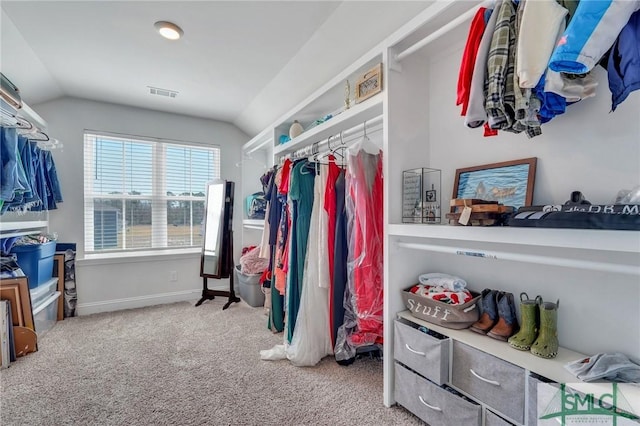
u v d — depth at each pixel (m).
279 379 1.90
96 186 3.37
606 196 1.14
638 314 1.08
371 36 1.92
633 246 0.84
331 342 2.12
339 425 1.48
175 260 3.68
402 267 1.69
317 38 2.14
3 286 2.20
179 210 3.82
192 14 1.90
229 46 2.27
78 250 3.24
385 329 1.66
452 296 1.49
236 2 1.79
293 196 2.24
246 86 2.96
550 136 1.31
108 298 3.32
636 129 1.07
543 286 1.34
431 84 1.81
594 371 1.01
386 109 1.66
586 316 1.21
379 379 1.90
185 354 2.26
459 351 1.34
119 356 2.22
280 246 2.57
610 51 0.90
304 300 2.14
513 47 1.06
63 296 3.03
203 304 3.53
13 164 2.06
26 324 2.27
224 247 3.56
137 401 1.68
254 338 2.55
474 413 1.25
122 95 3.18
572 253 1.26
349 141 2.47
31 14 1.87
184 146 3.83
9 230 2.58
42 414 1.58
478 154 1.59
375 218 1.88
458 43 1.65
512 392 1.14
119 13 1.88
